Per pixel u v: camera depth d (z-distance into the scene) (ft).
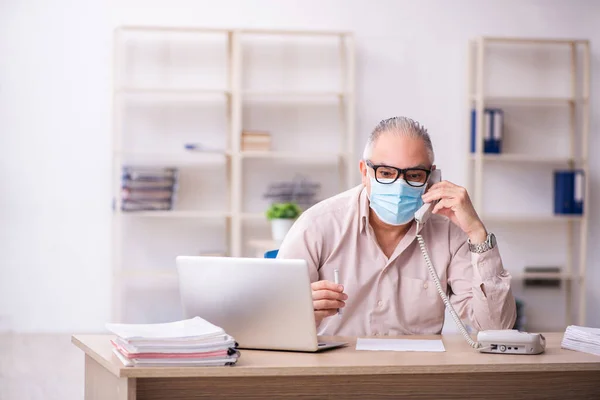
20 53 20.07
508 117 21.06
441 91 20.79
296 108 20.65
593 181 21.26
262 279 7.20
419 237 8.34
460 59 20.84
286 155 19.58
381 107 20.71
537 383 7.41
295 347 7.24
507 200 21.13
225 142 20.62
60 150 20.22
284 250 8.73
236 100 19.62
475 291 8.16
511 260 21.17
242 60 20.52
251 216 19.53
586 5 21.18
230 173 20.43
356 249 8.71
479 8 20.88
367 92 20.68
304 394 7.08
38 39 20.11
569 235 21.06
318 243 8.68
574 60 20.88
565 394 7.46
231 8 20.52
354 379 7.14
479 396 7.32
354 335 8.70
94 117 20.31
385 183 8.13
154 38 20.39
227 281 7.34
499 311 8.13
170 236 20.54
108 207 20.39
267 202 20.61
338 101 20.70
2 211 20.06
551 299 21.20
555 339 8.21
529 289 21.15
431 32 20.77
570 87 21.21
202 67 20.49
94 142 20.31
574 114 20.94
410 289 8.69
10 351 17.79
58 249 20.26
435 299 8.69
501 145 20.12
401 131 8.13
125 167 19.40
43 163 20.18
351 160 19.76
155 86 20.45
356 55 20.68
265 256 9.46
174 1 20.40
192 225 20.61
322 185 20.81
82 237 20.33
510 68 21.09
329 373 6.61
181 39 20.47
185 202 20.52
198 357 6.45
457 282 8.64
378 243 8.75
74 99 20.24
